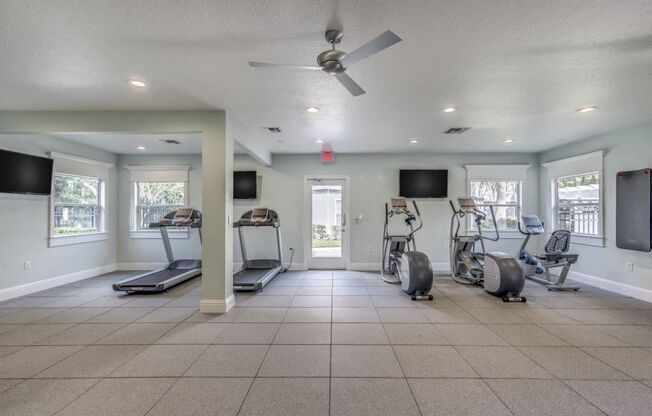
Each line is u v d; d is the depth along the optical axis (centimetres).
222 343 289
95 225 599
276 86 297
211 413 192
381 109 364
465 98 328
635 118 396
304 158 651
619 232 446
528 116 390
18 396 209
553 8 180
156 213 660
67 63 249
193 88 301
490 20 193
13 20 190
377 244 650
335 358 260
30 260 463
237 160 653
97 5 177
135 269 646
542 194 625
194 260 620
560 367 245
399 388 217
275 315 365
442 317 358
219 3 176
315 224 656
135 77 276
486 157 642
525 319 350
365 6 179
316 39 215
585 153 511
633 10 182
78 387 219
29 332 316
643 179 412
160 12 184
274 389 216
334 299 431
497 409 195
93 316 363
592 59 243
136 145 561
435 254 647
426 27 200
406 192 638
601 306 396
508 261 427
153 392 213
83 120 364
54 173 501
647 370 240
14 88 297
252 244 654
